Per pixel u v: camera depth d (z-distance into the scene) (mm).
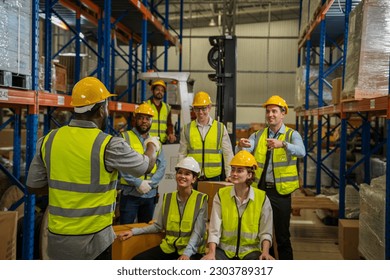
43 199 5230
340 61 8398
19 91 3436
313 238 6496
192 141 5422
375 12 4637
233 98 6547
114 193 2828
